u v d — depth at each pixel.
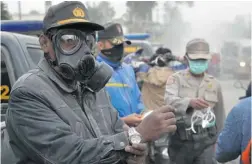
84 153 1.57
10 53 2.81
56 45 1.68
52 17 1.70
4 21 3.66
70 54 1.67
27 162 1.67
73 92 1.75
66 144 1.55
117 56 3.22
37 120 1.58
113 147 1.60
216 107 3.60
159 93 4.51
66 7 1.69
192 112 3.34
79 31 1.69
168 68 4.67
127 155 1.65
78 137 1.60
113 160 1.62
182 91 3.54
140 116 2.47
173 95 3.51
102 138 1.63
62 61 1.67
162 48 5.37
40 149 1.56
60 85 1.70
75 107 1.72
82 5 1.73
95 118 1.80
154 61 5.07
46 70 1.72
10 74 2.79
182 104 3.32
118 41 3.15
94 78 1.80
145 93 4.60
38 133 1.57
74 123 1.66
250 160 2.34
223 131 2.46
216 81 3.60
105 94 1.96
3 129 2.38
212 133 3.37
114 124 1.92
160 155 3.60
